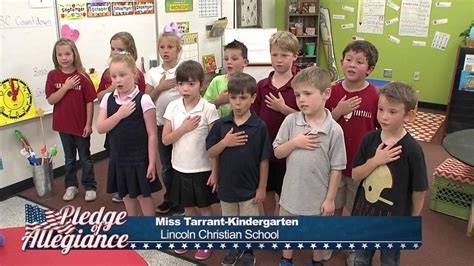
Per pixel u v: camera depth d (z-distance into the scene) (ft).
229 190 6.91
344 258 7.85
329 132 6.31
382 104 5.43
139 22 12.83
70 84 9.66
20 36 9.87
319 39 20.94
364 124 6.98
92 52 11.61
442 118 17.48
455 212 9.56
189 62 7.36
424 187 5.41
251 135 6.75
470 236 8.78
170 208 9.41
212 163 7.30
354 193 7.30
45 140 11.09
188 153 7.33
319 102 6.21
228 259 7.63
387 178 5.55
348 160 7.19
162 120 8.98
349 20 19.93
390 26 18.99
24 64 10.08
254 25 19.21
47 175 10.32
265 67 13.07
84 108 10.02
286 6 19.98
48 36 10.46
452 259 7.99
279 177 7.46
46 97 10.02
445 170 9.60
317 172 6.37
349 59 6.97
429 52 18.37
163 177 9.37
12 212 9.67
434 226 9.20
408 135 5.52
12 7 9.58
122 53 8.74
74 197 10.44
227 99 7.79
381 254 5.94
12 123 10.12
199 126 7.30
